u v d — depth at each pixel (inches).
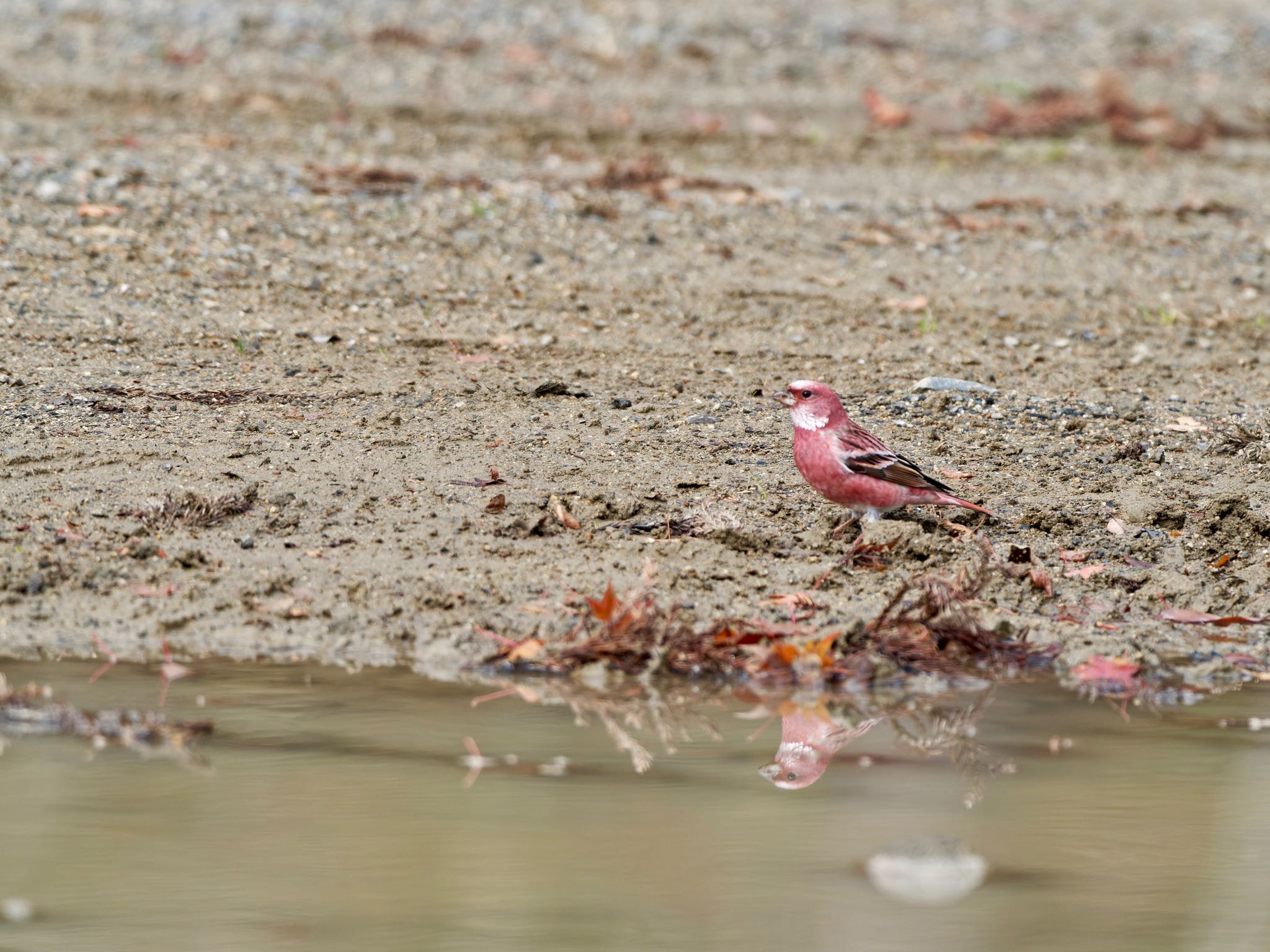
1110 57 1207.6
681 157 916.0
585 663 390.0
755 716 366.6
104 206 685.9
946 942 263.0
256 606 406.6
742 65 1119.0
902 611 404.5
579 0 1217.4
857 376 581.3
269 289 626.8
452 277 658.8
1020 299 687.7
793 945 261.0
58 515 434.9
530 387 544.7
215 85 999.0
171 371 541.3
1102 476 501.0
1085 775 333.1
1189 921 271.6
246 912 269.4
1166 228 799.1
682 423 524.1
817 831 304.8
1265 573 450.3
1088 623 422.6
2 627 392.2
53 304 589.0
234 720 350.0
